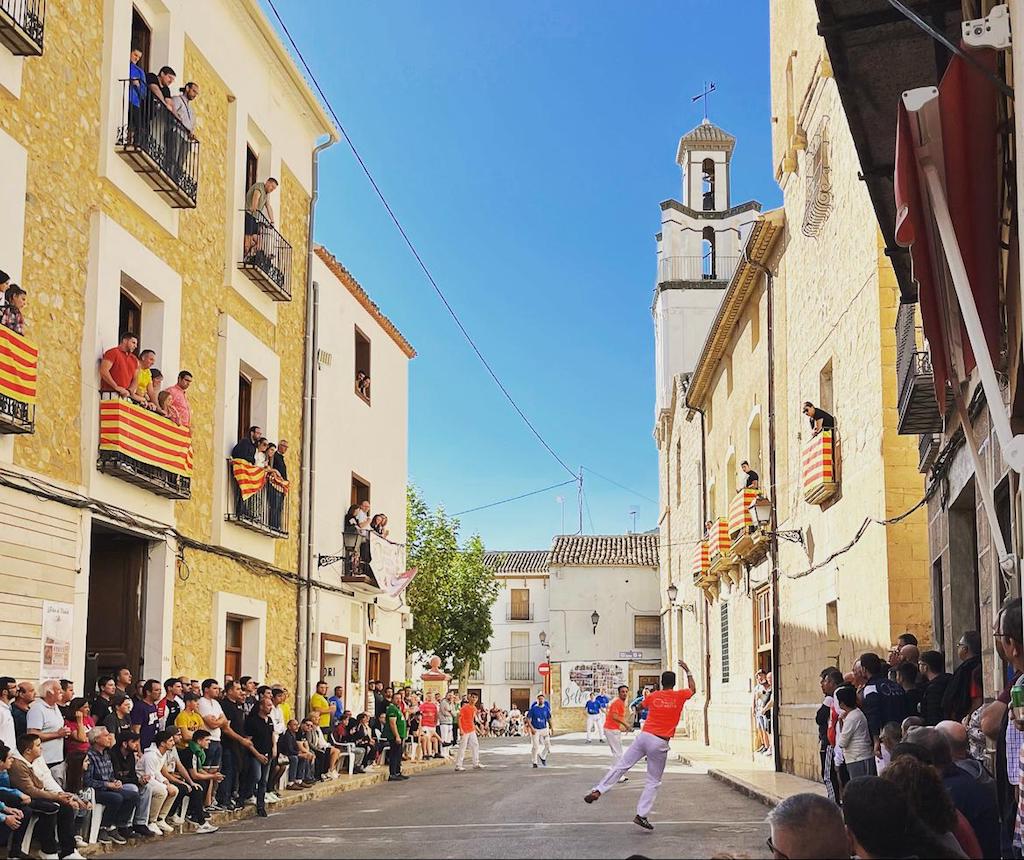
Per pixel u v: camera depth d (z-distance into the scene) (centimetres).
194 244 1630
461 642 4728
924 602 1448
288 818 1385
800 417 2003
